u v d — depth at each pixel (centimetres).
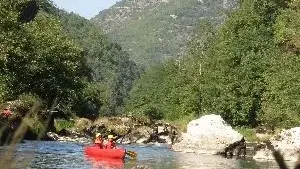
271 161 3297
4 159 211
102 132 5750
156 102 11512
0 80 4191
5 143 214
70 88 5991
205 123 4000
